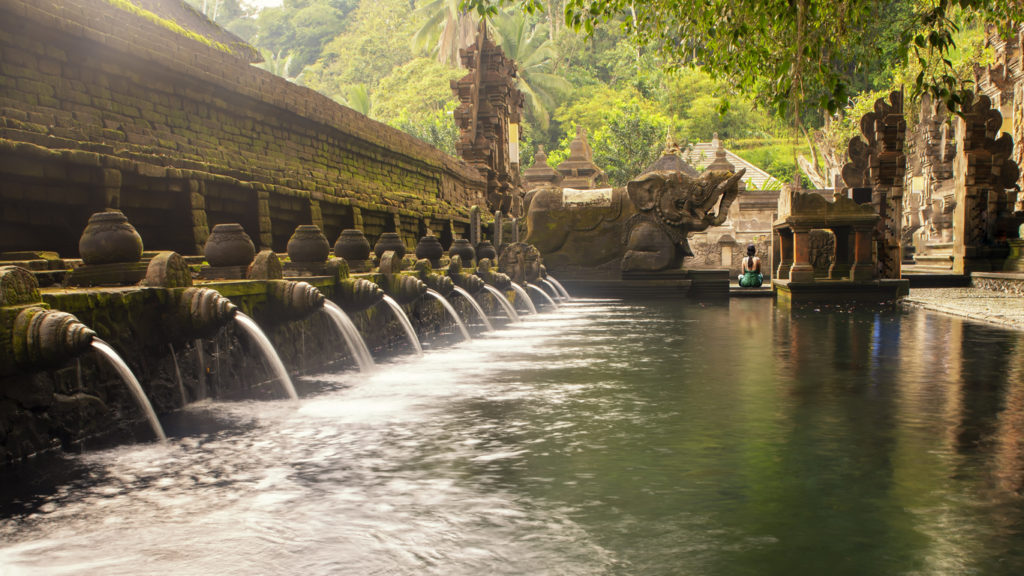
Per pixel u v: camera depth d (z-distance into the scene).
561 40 69.62
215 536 3.39
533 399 6.61
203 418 5.79
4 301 4.29
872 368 8.08
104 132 8.56
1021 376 7.45
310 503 3.84
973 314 13.58
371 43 73.69
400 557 3.14
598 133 48.28
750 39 11.16
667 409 6.13
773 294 21.14
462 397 6.70
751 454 4.73
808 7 10.26
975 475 4.23
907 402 6.27
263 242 11.38
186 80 9.98
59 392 4.75
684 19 11.35
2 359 4.22
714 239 32.03
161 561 3.12
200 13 19.31
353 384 7.43
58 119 8.00
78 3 8.12
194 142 10.27
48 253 7.09
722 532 3.41
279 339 7.70
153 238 9.81
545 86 62.50
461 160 26.77
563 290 21.47
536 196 23.06
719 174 21.98
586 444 5.01
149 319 5.71
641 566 3.04
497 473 4.35
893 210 18.94
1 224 7.80
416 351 10.02
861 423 5.54
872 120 19.08
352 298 9.02
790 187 18.78
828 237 18.38
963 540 3.28
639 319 14.87
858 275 18.11
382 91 63.47
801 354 9.31
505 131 28.70
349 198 14.59
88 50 8.39
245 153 11.43
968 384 7.05
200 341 6.41
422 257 13.64
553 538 3.35
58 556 3.19
